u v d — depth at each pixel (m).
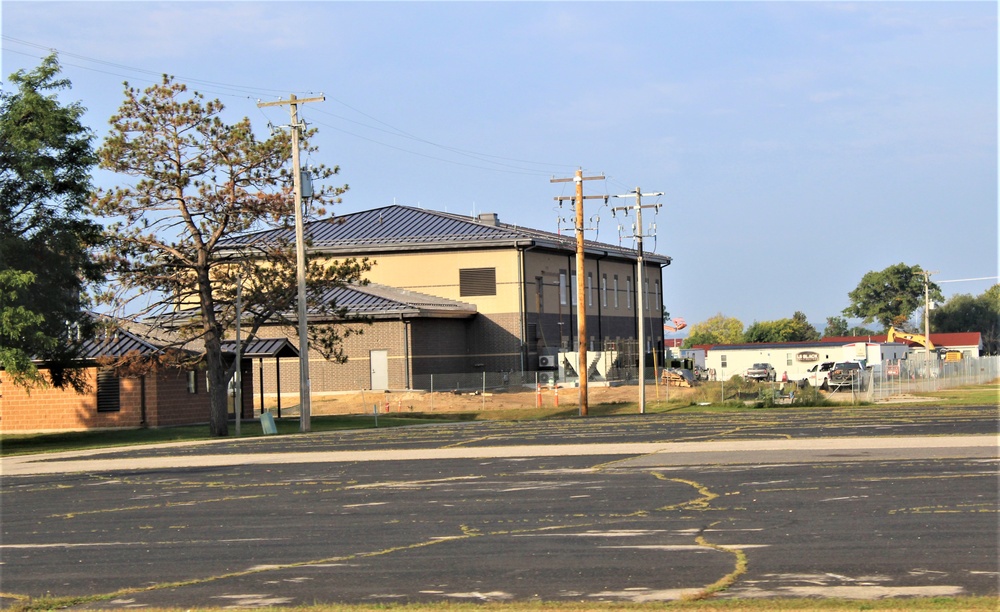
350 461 28.12
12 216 41.12
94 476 27.27
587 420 45.44
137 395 47.72
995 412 39.28
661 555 13.50
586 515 16.97
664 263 96.69
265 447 35.00
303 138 44.91
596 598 11.34
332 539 15.80
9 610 12.00
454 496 20.03
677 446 28.12
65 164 42.12
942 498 17.08
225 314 46.97
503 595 11.69
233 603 11.88
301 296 44.12
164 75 43.03
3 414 48.53
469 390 66.00
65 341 42.81
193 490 23.02
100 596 12.55
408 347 65.44
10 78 40.97
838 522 15.28
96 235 42.91
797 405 50.41
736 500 17.86
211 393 43.75
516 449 29.50
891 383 60.38
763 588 11.49
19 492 24.28
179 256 44.34
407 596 11.85
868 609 10.40
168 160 43.53
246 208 44.12
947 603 10.52
